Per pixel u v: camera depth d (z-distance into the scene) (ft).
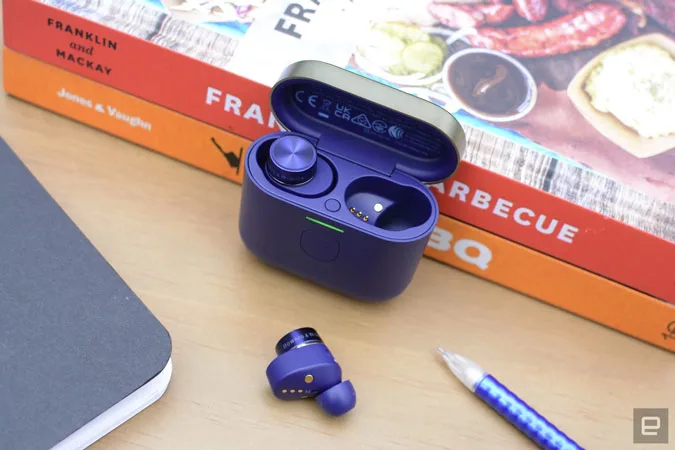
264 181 1.09
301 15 1.17
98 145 1.23
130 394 1.04
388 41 1.16
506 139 1.12
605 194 1.10
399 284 1.14
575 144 1.12
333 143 1.12
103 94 1.20
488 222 1.15
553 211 1.11
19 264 1.08
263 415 1.09
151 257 1.17
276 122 1.15
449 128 1.05
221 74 1.13
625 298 1.16
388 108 1.05
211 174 1.24
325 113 1.12
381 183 1.11
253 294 1.16
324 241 1.11
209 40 1.14
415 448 1.09
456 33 1.18
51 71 1.20
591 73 1.17
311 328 1.11
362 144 1.13
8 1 1.16
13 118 1.23
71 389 1.02
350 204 1.12
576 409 1.14
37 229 1.10
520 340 1.18
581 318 1.20
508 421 1.12
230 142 1.19
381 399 1.12
